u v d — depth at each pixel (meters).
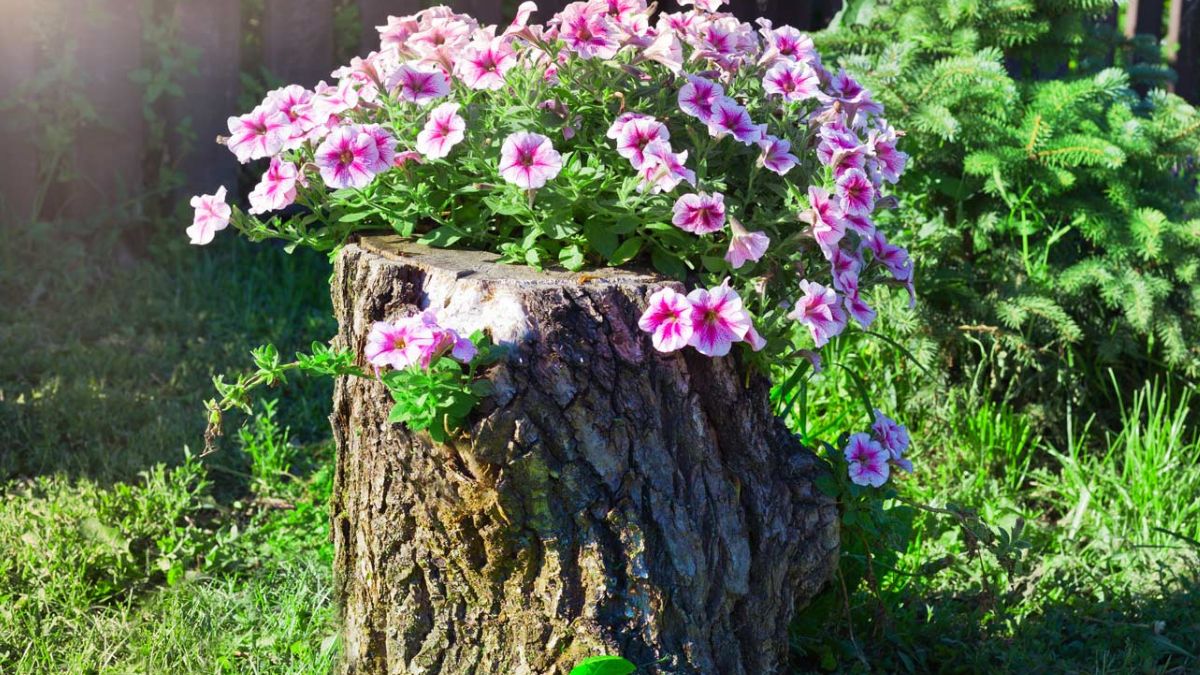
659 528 2.12
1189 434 3.81
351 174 2.17
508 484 2.04
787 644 2.38
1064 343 3.72
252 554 3.11
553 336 2.04
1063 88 3.82
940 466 3.49
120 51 5.07
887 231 3.65
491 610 2.14
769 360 2.29
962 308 3.73
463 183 2.36
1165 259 3.72
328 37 5.42
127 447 3.62
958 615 2.75
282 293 4.97
